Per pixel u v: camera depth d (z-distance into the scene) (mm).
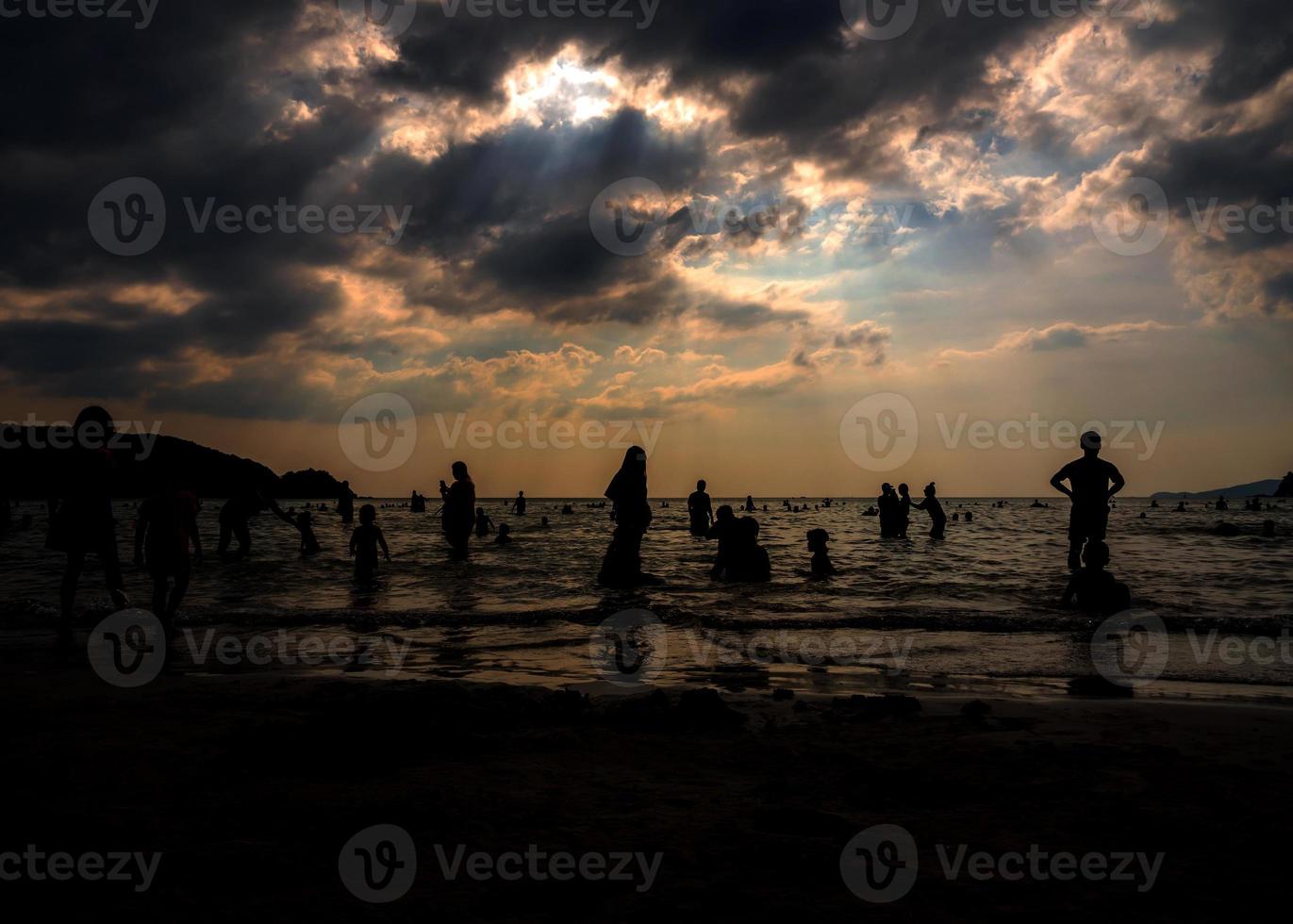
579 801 3615
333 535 25953
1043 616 9641
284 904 2596
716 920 2502
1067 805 3568
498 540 22500
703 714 5082
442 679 6613
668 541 23531
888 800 3662
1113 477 12789
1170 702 5867
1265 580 13609
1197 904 2609
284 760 4137
